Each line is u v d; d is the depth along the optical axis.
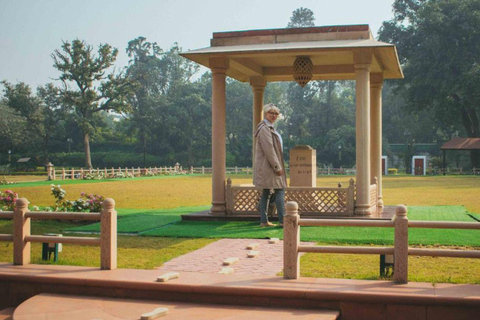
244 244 9.76
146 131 78.50
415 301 5.95
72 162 77.88
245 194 12.88
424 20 55.56
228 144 79.38
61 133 80.19
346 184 35.16
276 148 11.56
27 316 6.02
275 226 11.69
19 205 7.90
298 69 13.28
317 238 10.09
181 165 78.94
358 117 12.20
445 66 54.06
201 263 8.09
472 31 53.38
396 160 76.56
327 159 73.06
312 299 6.23
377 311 6.08
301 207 12.52
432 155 75.62
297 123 79.06
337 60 14.21
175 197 23.20
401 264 6.58
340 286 6.42
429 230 10.97
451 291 6.16
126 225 12.45
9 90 73.69
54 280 7.04
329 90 79.19
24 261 7.92
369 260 8.38
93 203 14.45
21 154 78.81
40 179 46.53
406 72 57.09
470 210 16.27
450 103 58.12
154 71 89.31
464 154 73.88
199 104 78.25
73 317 5.98
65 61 64.19
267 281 6.71
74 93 65.31
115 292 6.85
